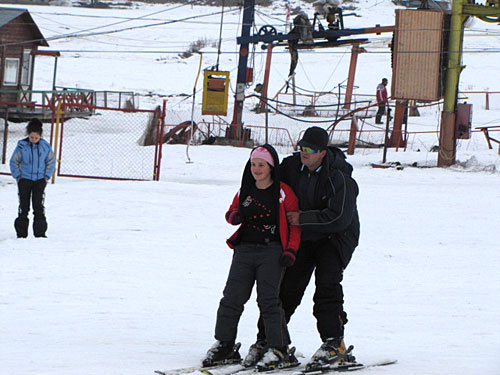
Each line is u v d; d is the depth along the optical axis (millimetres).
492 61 166625
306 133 14570
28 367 14047
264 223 14859
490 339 18453
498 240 37281
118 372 13703
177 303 23141
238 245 15211
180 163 74750
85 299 23281
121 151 82000
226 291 15125
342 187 14508
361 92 142000
